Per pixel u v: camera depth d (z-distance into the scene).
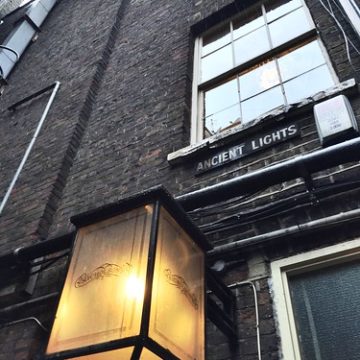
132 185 4.23
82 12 8.85
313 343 2.42
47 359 1.99
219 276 2.96
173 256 2.29
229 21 5.90
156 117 4.86
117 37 7.18
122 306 2.02
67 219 4.36
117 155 4.74
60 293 2.27
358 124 3.27
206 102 4.92
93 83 6.18
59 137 5.53
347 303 2.48
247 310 2.69
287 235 2.83
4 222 4.73
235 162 3.72
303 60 4.49
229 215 3.31
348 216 2.70
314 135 3.44
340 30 4.24
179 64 5.43
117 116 5.34
